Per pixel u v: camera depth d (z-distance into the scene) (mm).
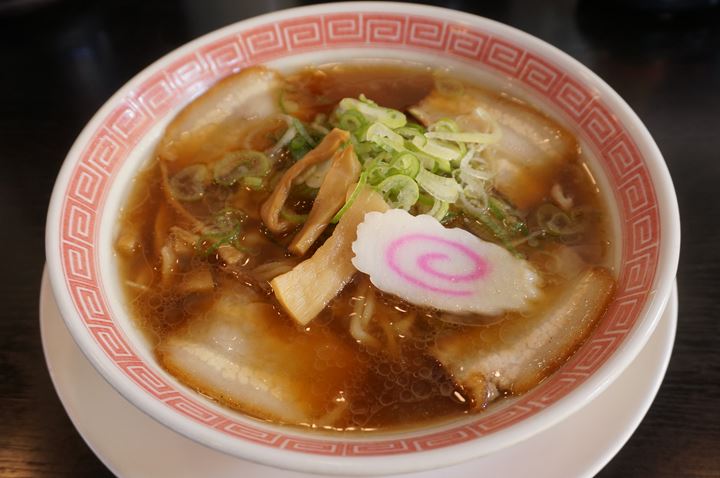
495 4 389
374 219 225
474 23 285
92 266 225
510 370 206
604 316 208
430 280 223
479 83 291
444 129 260
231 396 202
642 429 227
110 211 247
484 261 226
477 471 194
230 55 288
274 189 252
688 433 226
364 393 207
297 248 230
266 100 285
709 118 323
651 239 214
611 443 197
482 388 203
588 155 257
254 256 240
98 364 185
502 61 284
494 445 167
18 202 301
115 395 211
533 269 228
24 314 263
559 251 235
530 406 183
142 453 199
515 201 250
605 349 190
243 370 209
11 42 370
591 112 258
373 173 239
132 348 207
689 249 275
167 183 260
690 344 248
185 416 177
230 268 236
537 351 207
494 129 267
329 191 233
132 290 231
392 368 213
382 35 298
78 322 194
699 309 257
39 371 247
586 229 241
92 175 242
